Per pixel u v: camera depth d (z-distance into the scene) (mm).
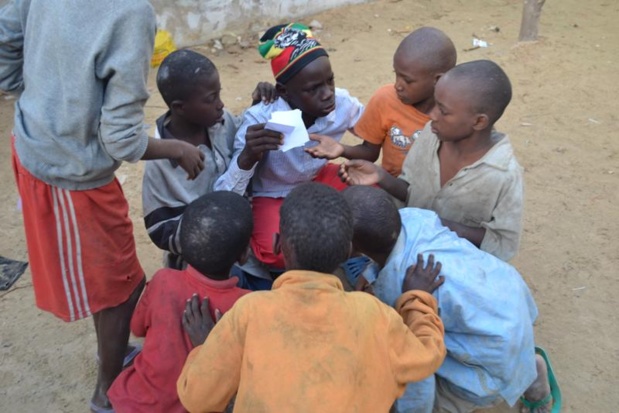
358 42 6906
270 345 1852
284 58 2949
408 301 2307
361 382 1875
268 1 7195
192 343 2305
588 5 7734
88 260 2537
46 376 3139
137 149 2309
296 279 1918
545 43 6605
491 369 2500
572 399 2982
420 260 2402
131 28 2115
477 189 2729
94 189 2434
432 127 2699
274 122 2713
